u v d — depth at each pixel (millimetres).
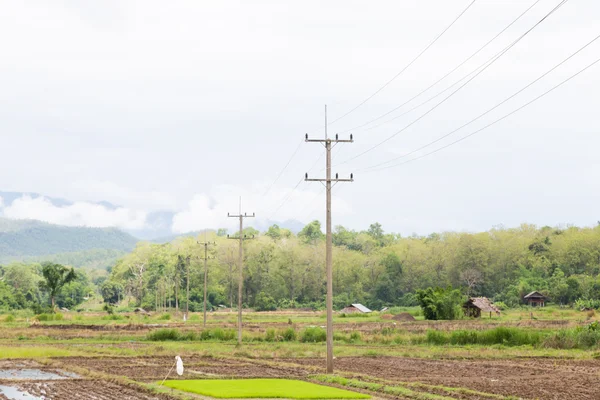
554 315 140750
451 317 133125
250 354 65062
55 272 155875
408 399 34719
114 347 73000
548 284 192750
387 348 74062
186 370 50875
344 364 56406
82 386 39844
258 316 162375
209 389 38062
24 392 37031
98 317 143125
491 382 43281
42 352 61250
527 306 182750
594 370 51406
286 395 35562
